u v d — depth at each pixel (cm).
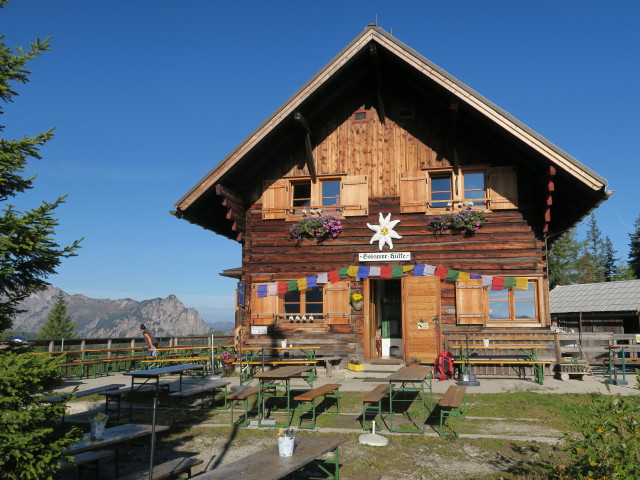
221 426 900
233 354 1489
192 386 1138
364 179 1543
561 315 2844
